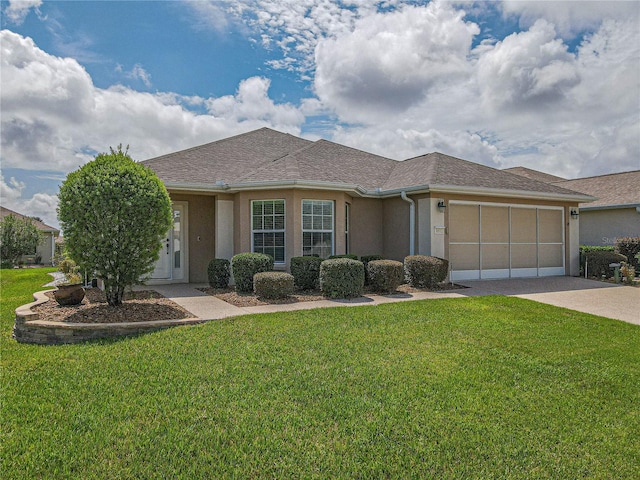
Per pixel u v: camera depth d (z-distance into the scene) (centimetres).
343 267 1080
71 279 1128
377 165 1761
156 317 812
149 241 862
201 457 348
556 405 454
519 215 1539
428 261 1244
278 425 402
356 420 412
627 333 758
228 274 1280
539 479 326
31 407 439
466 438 382
